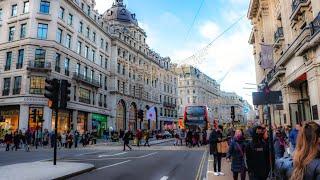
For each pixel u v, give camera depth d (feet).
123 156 62.44
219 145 35.29
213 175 34.78
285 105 80.18
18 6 126.41
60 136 100.37
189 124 101.50
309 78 57.31
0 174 33.99
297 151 8.38
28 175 33.17
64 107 45.52
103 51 171.42
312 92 55.93
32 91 116.67
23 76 117.39
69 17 138.10
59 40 128.98
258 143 22.04
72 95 135.54
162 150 79.00
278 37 83.92
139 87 209.97
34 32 120.78
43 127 115.03
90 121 149.18
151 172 38.70
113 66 180.14
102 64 170.91
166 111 252.21
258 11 114.62
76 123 136.87
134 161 52.47
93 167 41.83
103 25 174.81
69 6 136.87
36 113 111.75
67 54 132.77
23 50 121.08
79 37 144.97
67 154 68.74
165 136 175.73
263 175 21.66
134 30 213.25
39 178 31.04
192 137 92.89
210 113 120.06
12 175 33.22
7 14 128.57
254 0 110.83
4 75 122.72
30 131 100.17
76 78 136.67
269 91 30.17
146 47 228.43
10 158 58.80
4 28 127.95
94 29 161.99
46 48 121.49
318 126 8.39
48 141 105.81
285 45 78.48
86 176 35.45
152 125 224.53
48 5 125.70
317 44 51.98
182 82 334.24
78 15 144.87
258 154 21.90
